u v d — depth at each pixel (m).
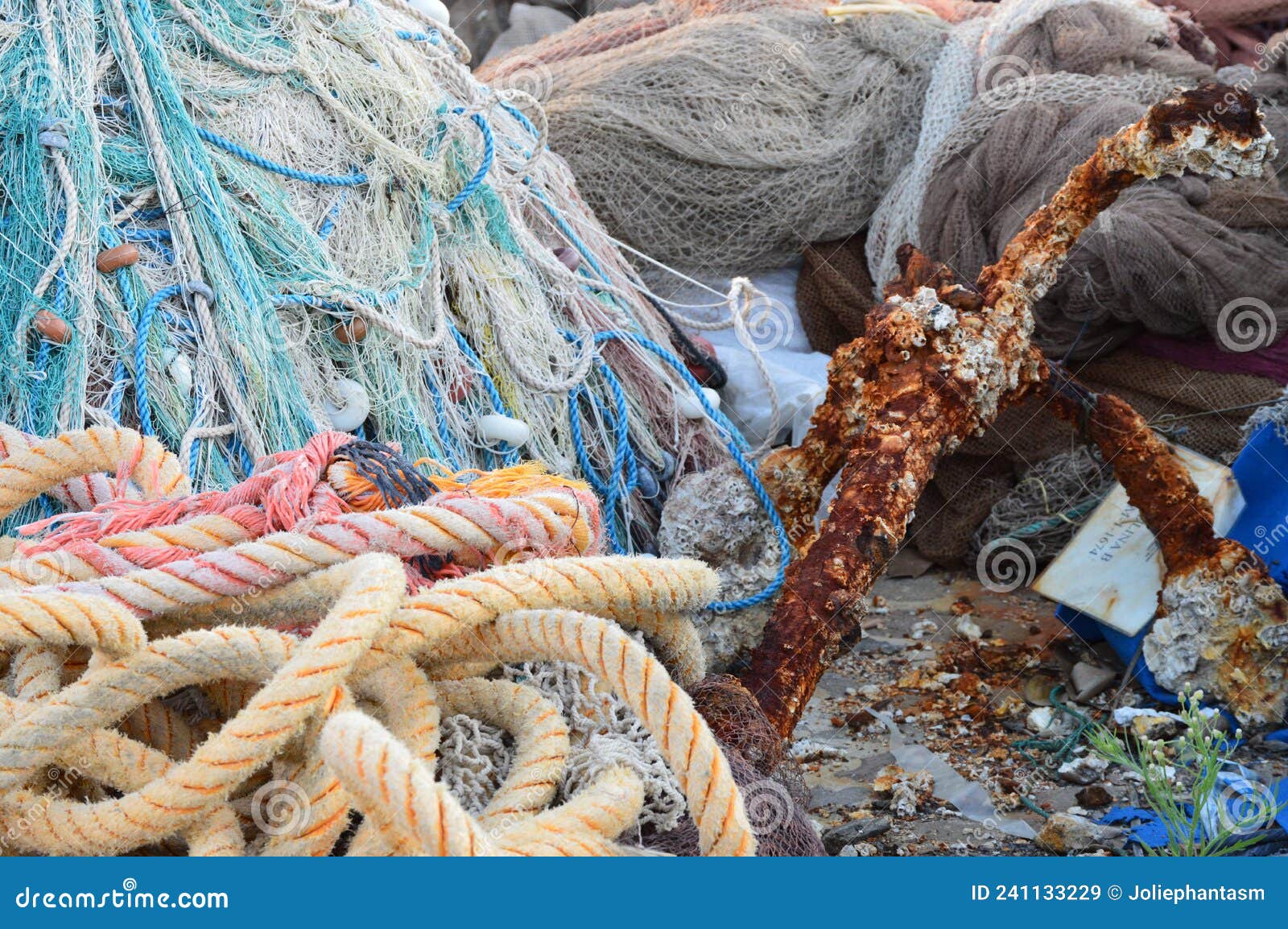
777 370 3.30
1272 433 2.65
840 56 3.77
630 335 2.87
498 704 1.52
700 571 1.54
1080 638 2.85
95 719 1.33
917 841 2.15
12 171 2.25
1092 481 3.16
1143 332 3.34
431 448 2.47
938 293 2.49
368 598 1.35
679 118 3.53
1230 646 2.47
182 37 2.54
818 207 3.65
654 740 1.35
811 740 2.51
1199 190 3.20
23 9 2.38
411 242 2.63
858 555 2.19
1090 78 3.40
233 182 2.42
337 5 2.66
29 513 2.06
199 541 1.58
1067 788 2.31
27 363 2.15
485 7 4.65
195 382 2.25
